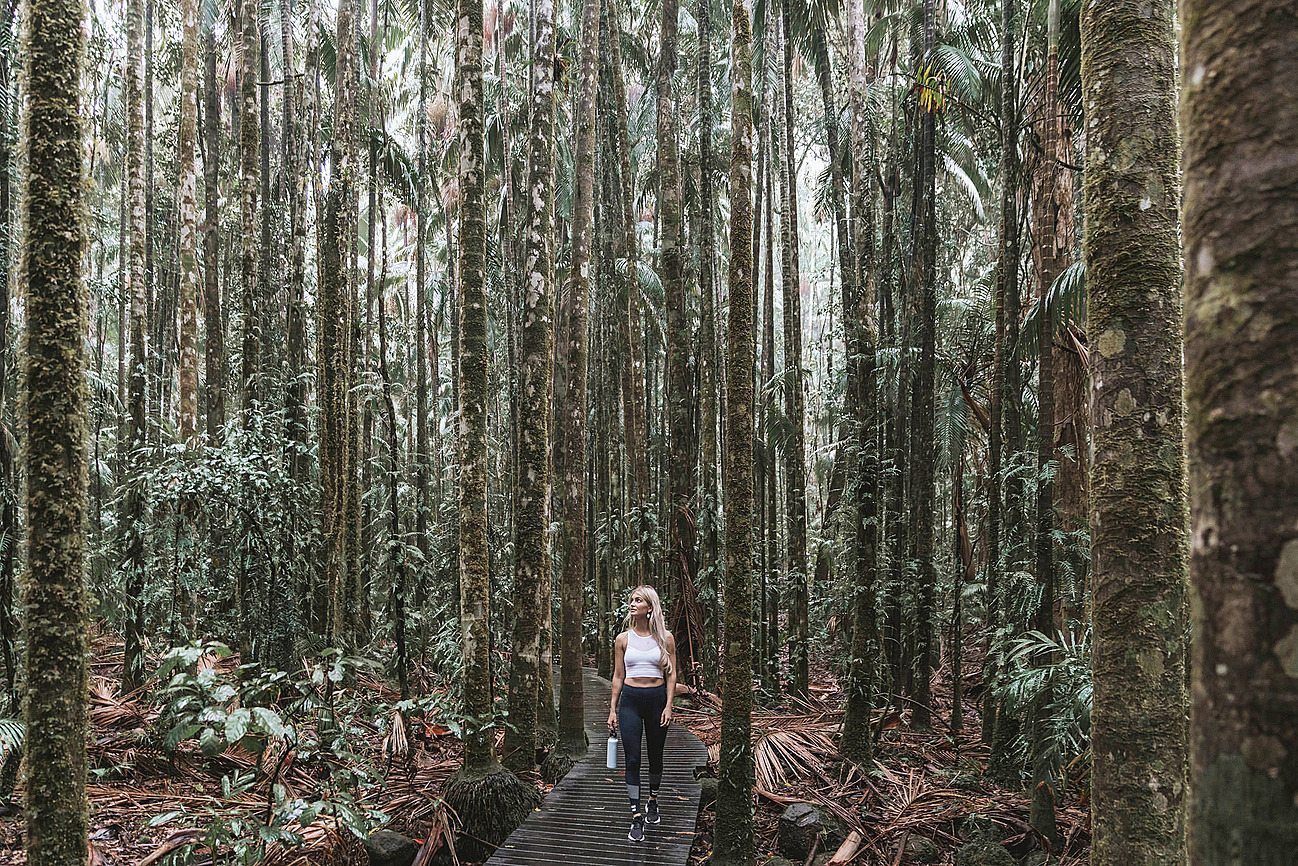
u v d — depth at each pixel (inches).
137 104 288.5
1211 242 34.9
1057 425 264.4
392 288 752.3
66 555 91.8
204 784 216.8
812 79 565.9
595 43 290.8
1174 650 80.7
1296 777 30.2
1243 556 32.3
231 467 245.8
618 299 433.7
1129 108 83.5
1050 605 202.5
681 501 389.7
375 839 190.7
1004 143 230.5
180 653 157.2
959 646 285.9
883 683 294.8
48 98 92.1
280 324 328.5
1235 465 32.9
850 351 314.8
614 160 430.3
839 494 419.5
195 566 280.7
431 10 484.4
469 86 220.8
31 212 91.5
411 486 404.2
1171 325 82.5
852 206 323.9
